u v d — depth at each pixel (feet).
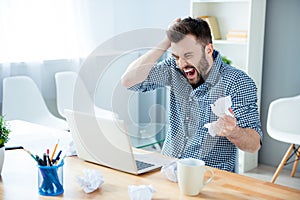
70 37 13.67
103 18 14.46
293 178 12.15
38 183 4.86
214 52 6.07
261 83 12.96
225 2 13.15
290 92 12.57
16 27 12.46
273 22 12.60
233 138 5.85
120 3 14.92
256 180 5.28
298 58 12.31
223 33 13.35
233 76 6.20
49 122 11.79
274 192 4.91
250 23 11.91
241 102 6.14
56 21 13.30
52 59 13.35
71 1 13.57
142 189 4.61
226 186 5.08
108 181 5.25
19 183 5.18
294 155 12.65
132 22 15.34
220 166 6.29
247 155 12.61
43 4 12.96
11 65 12.51
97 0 14.23
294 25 12.25
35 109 11.89
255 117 6.07
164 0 14.74
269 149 13.12
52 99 13.69
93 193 4.88
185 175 4.76
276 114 10.82
